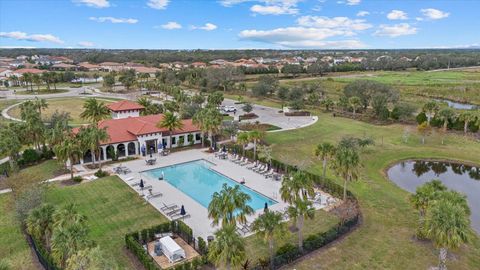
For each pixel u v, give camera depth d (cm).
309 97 11244
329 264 2984
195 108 8056
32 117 5881
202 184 4875
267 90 12638
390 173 5466
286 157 5853
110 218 3759
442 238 2653
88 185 4647
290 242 3291
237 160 5778
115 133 5953
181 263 2961
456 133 7475
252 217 3772
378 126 8256
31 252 3144
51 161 5634
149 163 5541
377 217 3838
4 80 16362
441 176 5447
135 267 2905
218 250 2442
